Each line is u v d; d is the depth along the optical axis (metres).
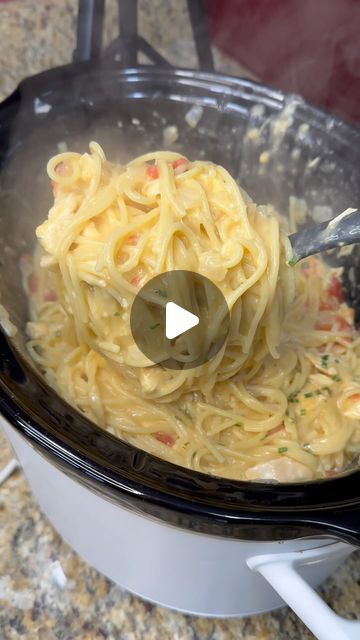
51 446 0.51
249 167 1.02
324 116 0.94
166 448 0.82
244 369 0.85
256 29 1.51
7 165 0.80
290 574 0.55
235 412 0.86
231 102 0.95
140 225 0.74
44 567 0.78
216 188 0.76
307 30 1.44
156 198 0.75
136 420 0.83
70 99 0.88
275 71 1.52
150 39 1.50
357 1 1.38
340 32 1.41
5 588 0.75
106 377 0.85
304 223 1.03
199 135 0.99
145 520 0.55
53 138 0.88
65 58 1.40
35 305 0.88
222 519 0.49
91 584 0.78
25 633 0.72
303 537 0.51
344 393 0.89
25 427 0.51
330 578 0.82
